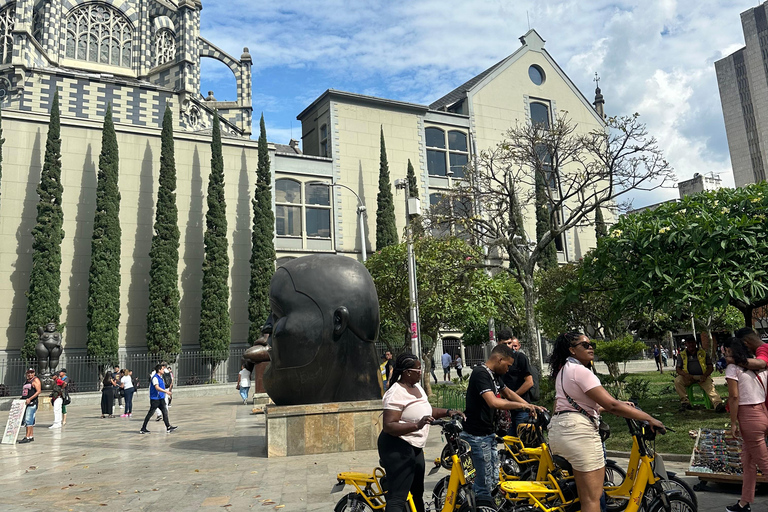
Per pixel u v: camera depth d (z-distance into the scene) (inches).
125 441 522.0
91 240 1256.2
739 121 4173.2
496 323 1273.4
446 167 1685.5
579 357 179.3
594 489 167.2
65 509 269.3
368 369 422.3
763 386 227.6
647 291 437.4
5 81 1344.7
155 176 1343.5
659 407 497.7
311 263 422.6
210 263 1289.4
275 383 411.8
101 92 1421.0
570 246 1769.2
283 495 279.1
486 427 211.5
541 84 1875.0
